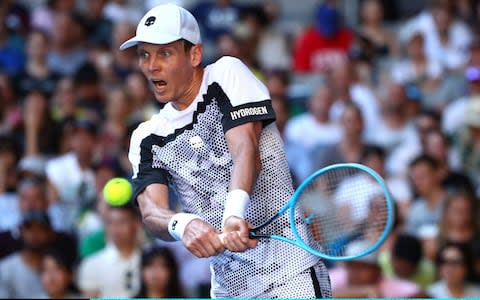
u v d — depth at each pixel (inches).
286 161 488.4
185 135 479.8
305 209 520.7
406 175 1030.4
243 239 438.3
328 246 522.6
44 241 893.8
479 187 1040.8
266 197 479.5
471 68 1128.2
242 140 462.3
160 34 459.8
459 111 1109.7
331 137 1091.9
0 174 1022.4
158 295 820.6
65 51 1277.1
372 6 1304.1
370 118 1123.3
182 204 497.7
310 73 1275.8
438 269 865.5
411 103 1112.8
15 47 1305.4
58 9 1385.3
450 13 1240.8
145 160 489.7
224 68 475.2
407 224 964.6
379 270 819.4
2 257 927.0
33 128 1108.5
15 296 884.0
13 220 984.3
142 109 1154.0
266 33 1333.7
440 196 959.6
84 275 875.4
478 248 891.4
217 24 1323.8
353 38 1286.9
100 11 1362.0
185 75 469.7
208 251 444.5
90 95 1194.0
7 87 1195.9
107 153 1053.8
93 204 1007.6
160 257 821.2
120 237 877.8
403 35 1299.2
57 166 1041.5
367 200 609.3
